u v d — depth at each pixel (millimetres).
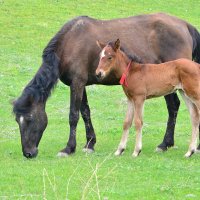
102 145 16828
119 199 11648
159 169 13711
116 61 14633
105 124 20016
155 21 16641
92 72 15703
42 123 14883
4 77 26469
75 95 15477
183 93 15234
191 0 44312
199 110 14703
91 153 15539
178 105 16359
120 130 18812
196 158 14898
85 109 16062
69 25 15789
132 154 15016
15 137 18031
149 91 14867
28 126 14703
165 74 14789
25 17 37438
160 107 22688
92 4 41250
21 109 14672
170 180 12852
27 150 14719
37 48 32188
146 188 12320
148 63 16281
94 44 15664
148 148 16375
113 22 16391
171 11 41500
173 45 16578
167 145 16141
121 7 41188
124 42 16109
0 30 34781
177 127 19453
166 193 12016
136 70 14797
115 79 15656
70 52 15477
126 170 13617
